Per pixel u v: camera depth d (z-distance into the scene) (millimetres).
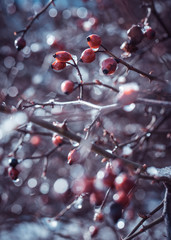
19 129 514
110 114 802
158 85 542
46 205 845
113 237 681
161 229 648
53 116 552
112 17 832
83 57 414
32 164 870
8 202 875
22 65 964
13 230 794
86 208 812
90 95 821
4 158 735
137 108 815
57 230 749
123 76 633
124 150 523
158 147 669
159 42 609
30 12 1058
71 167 821
